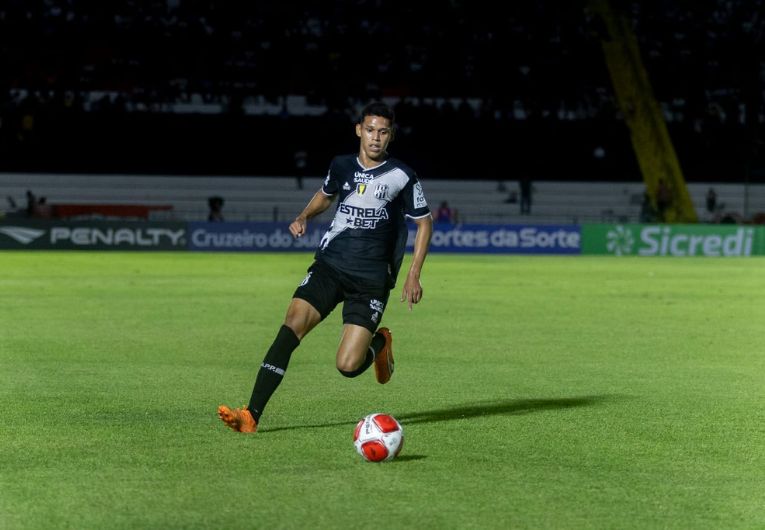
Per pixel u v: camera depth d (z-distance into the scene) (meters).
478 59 87.75
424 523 9.58
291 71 85.25
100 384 18.16
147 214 78.38
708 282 47.97
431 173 84.94
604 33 87.31
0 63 81.12
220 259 63.09
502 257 70.69
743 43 91.12
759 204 88.81
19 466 11.77
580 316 31.67
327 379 19.08
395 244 13.91
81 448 12.78
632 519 9.85
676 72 90.44
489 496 10.59
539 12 88.31
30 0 83.25
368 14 88.44
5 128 80.31
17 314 30.53
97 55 83.44
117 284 42.72
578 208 86.56
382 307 13.82
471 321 29.91
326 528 9.40
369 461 12.09
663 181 82.44
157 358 21.66
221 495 10.52
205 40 84.88
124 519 9.65
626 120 85.88
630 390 18.14
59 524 9.48
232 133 83.38
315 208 14.20
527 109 86.88
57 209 76.25
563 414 15.63
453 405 16.39
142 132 82.25
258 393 13.53
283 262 60.06
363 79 86.44
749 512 10.16
